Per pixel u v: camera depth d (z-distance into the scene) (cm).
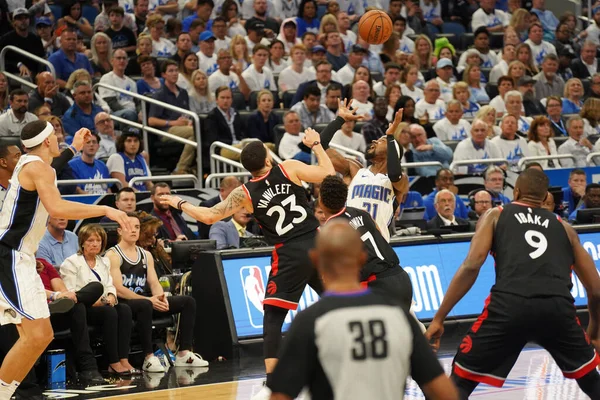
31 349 826
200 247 1190
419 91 1925
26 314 814
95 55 1817
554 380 946
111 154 1498
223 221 1284
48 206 797
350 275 434
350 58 1933
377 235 816
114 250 1109
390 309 425
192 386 966
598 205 1496
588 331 702
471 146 1670
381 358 417
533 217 676
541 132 1755
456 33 2370
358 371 416
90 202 1266
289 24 2016
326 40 1994
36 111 1494
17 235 817
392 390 418
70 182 1309
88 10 2052
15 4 1895
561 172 1605
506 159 1638
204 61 1888
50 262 1109
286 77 1861
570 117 1936
